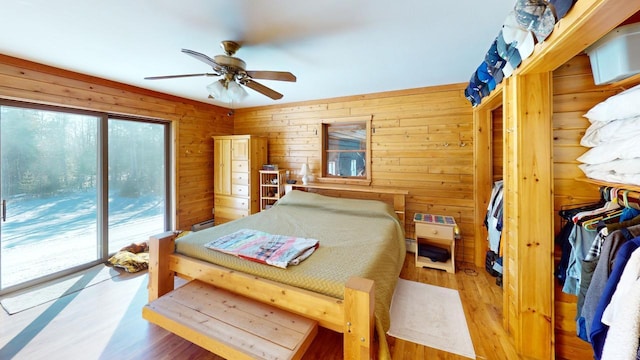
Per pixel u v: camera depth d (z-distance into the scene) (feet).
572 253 5.01
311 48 7.20
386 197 12.07
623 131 4.29
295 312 5.24
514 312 5.87
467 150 10.60
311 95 12.66
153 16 5.55
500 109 10.02
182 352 5.62
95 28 6.06
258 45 6.99
